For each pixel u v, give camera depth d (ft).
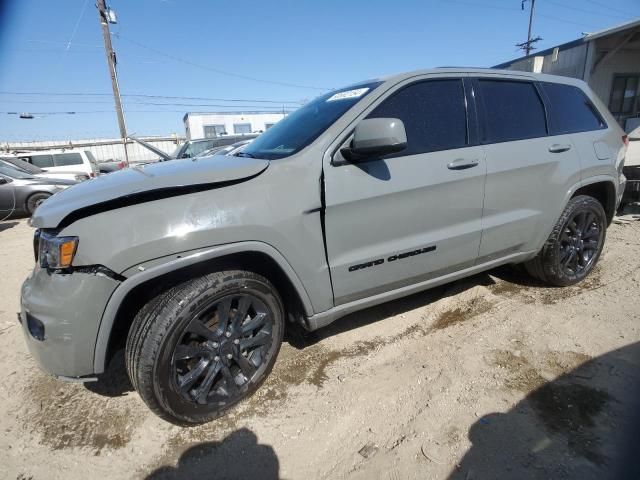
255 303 7.16
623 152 11.71
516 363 8.04
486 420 6.63
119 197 5.89
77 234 5.78
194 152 38.17
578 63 40.57
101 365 6.12
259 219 6.56
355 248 7.63
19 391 8.15
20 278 15.16
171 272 6.46
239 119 95.86
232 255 6.75
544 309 10.09
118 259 5.75
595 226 11.45
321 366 8.45
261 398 7.58
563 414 6.64
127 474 6.15
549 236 10.45
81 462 6.39
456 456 5.99
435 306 10.64
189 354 6.52
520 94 9.80
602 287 11.15
